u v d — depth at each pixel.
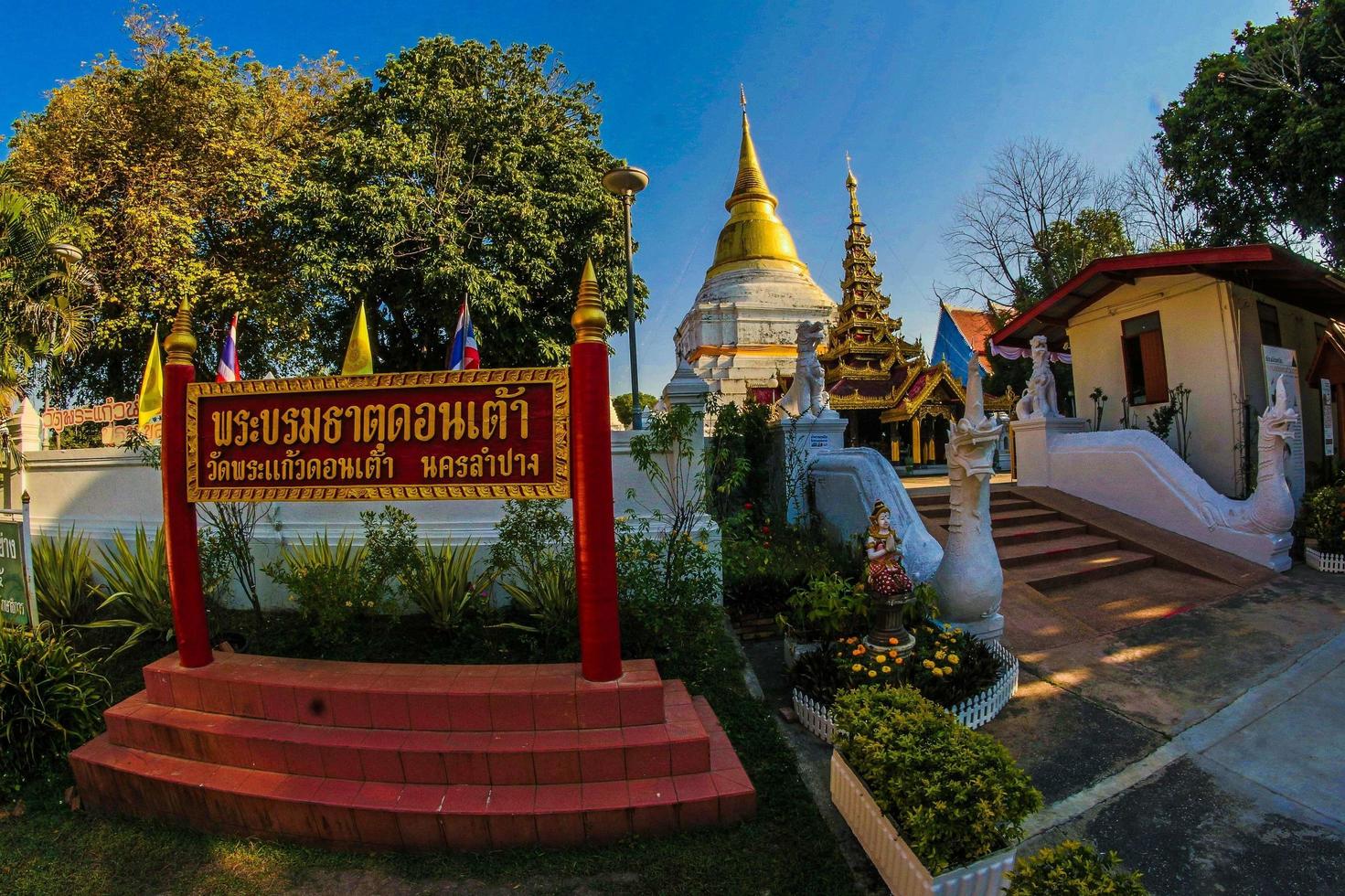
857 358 23.08
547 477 3.92
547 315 17.94
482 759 3.63
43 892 3.39
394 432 4.07
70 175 15.60
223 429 4.31
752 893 3.22
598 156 19.98
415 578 5.52
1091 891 2.31
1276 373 10.18
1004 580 7.78
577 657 4.94
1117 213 22.84
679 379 7.48
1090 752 4.43
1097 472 10.81
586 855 3.45
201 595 4.42
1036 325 13.80
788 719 4.90
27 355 11.82
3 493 8.20
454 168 16.52
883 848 3.17
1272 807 3.81
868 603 5.09
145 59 16.72
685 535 5.58
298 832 3.61
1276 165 13.38
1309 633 6.43
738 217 28.20
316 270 14.49
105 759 4.02
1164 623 6.84
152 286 15.73
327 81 20.70
